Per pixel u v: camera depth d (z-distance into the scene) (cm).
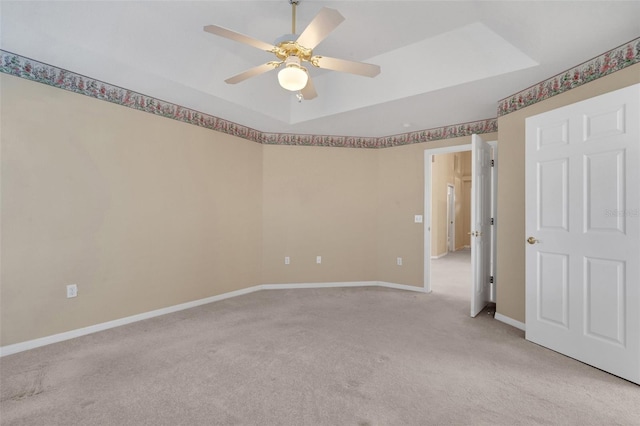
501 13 234
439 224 842
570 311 248
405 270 481
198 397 196
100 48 252
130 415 178
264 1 250
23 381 213
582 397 195
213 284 410
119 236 320
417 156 472
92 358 247
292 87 219
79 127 292
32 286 267
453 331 306
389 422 173
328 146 496
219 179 416
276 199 481
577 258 243
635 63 224
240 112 390
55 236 279
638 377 208
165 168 358
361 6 254
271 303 401
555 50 241
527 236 280
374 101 352
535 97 296
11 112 256
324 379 217
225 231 425
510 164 323
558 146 256
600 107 229
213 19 275
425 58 312
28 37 231
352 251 502
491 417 176
